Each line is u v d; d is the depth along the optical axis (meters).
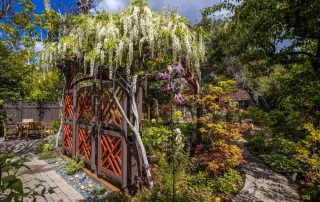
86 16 3.32
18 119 8.95
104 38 3.05
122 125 3.25
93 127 4.05
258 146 5.98
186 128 4.86
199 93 4.04
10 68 7.82
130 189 3.22
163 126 4.04
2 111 8.62
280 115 3.87
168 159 3.23
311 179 3.05
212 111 3.93
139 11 2.87
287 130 3.90
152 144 3.60
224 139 3.69
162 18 3.05
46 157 5.23
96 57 3.10
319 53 3.88
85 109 4.39
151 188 2.90
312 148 3.04
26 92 8.71
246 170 4.25
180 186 2.94
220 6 4.74
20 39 6.51
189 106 4.17
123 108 3.24
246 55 4.68
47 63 4.48
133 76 3.10
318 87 3.38
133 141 3.25
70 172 4.12
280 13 3.58
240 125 3.84
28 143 6.99
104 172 3.67
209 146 3.85
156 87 4.70
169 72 2.91
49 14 6.80
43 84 7.71
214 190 3.23
